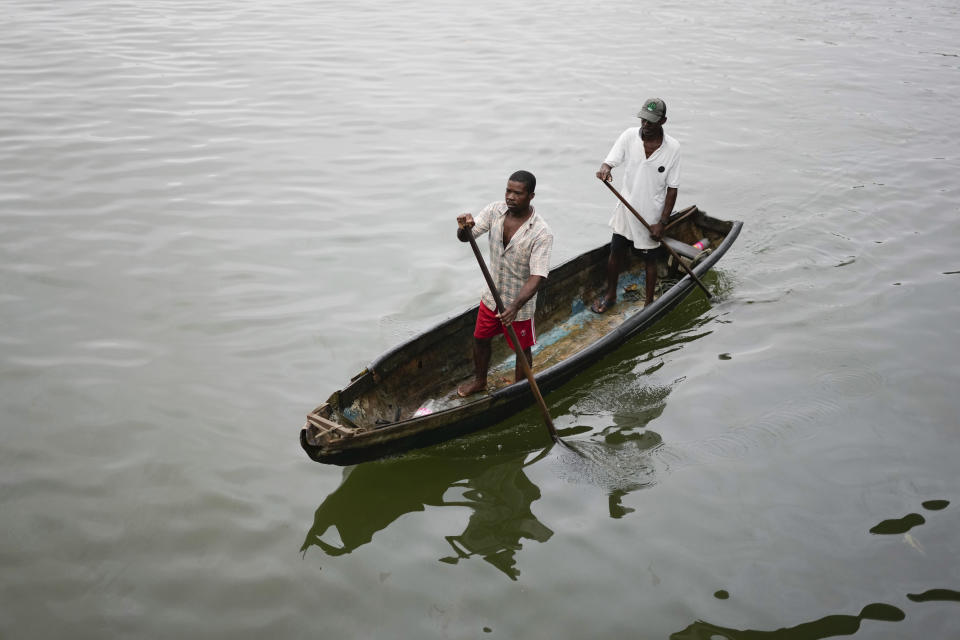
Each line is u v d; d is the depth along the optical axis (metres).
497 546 5.07
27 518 5.07
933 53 15.37
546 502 5.44
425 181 9.97
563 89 13.02
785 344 7.10
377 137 11.06
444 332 6.48
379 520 5.28
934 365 6.76
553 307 7.58
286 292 7.62
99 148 10.18
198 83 12.43
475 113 11.98
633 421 6.20
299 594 4.69
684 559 4.94
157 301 7.35
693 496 5.44
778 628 4.50
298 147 10.64
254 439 5.85
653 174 7.03
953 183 10.32
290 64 13.46
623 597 4.70
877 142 11.56
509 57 14.34
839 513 5.28
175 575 4.76
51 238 8.20
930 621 4.52
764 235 9.05
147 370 6.46
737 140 11.57
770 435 6.00
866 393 6.43
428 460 5.82
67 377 6.30
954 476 5.59
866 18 17.67
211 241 8.39
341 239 8.62
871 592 4.71
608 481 5.61
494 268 5.82
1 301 7.15
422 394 6.40
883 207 9.70
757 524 5.20
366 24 15.80
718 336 7.26
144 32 14.51
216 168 9.93
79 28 14.45
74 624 4.43
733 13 17.73
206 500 5.30
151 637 4.38
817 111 12.62
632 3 18.22
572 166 10.58
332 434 5.21
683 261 7.45
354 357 6.76
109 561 4.83
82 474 5.43
